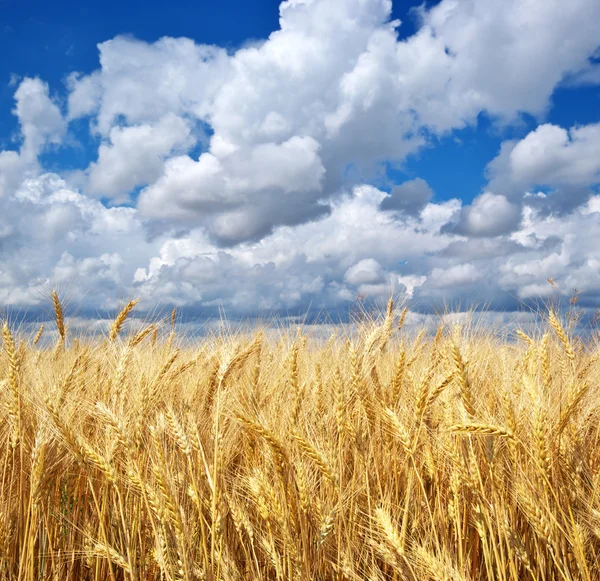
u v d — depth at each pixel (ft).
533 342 3.52
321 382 3.24
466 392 2.64
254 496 2.59
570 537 2.45
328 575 2.70
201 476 2.77
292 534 2.52
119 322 3.90
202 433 3.16
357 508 2.81
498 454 2.69
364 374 3.03
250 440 3.05
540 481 2.54
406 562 2.42
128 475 2.51
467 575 2.55
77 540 2.88
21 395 2.92
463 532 2.77
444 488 2.94
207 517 2.74
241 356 3.29
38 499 2.59
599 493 2.58
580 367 3.47
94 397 3.18
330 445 2.86
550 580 2.53
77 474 2.87
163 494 2.42
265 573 2.71
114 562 2.62
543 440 2.44
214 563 2.58
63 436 2.55
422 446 2.91
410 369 3.48
